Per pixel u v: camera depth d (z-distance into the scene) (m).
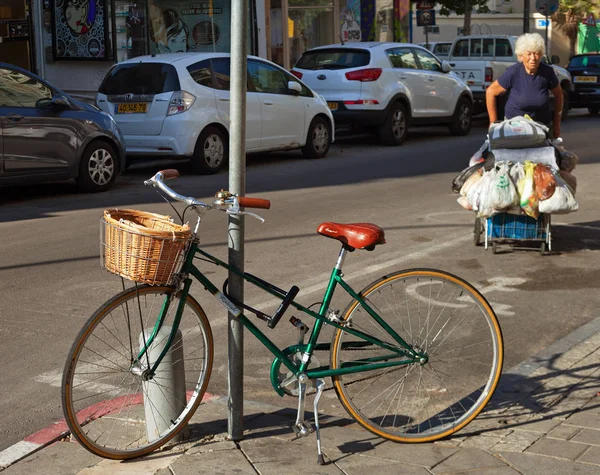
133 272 3.90
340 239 4.32
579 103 24.88
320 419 4.64
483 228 8.84
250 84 14.25
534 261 8.21
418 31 46.19
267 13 22.08
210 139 13.66
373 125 17.27
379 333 4.46
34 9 20.75
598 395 4.96
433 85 18.30
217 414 4.68
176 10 21.28
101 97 13.68
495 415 4.70
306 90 15.42
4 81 11.17
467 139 18.80
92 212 10.63
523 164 8.10
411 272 4.43
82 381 5.04
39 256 8.38
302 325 4.31
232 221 4.24
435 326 4.62
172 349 4.31
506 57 22.75
